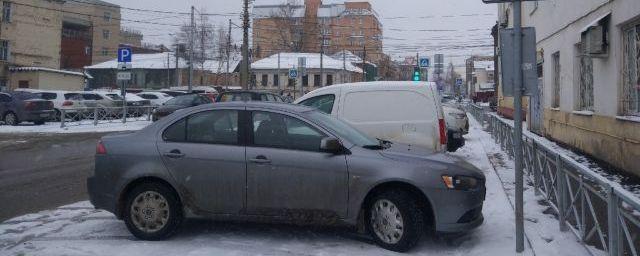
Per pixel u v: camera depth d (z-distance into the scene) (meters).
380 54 72.94
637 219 3.97
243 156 5.71
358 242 5.80
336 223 5.61
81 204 7.74
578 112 12.73
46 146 16.02
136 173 5.82
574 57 13.27
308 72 66.00
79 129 22.11
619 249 4.29
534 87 5.37
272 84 67.38
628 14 9.55
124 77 23.36
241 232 6.19
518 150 5.44
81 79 48.50
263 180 5.66
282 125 5.84
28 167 11.65
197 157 5.78
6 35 44.91
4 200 8.10
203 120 5.98
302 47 72.44
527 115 19.53
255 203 5.70
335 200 5.57
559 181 6.18
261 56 74.44
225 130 5.89
